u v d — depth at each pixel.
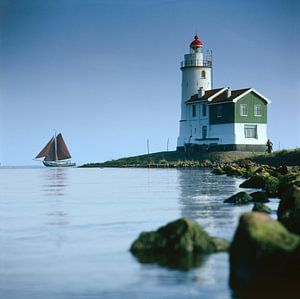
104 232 18.69
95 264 13.78
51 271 13.26
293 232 15.64
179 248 14.35
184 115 89.94
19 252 15.43
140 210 25.06
